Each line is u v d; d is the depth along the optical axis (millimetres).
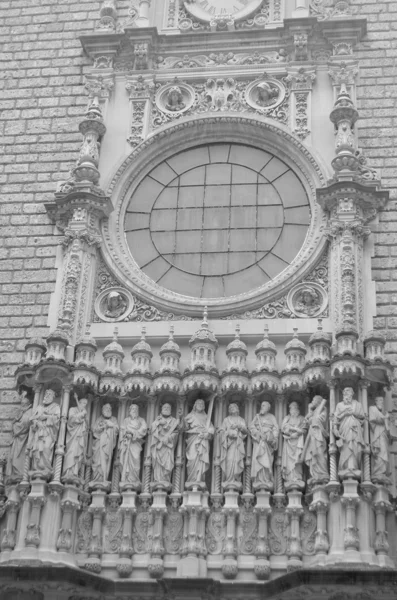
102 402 21328
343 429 19688
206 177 24734
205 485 20047
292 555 19297
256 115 24859
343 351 20266
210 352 21375
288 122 24781
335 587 18156
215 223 24078
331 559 18812
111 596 19328
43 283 23531
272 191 24297
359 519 19203
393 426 20641
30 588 19031
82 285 22875
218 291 23219
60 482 20047
